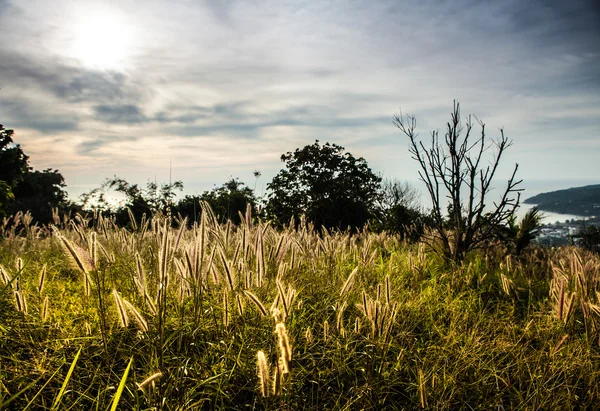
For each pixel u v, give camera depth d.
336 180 21.61
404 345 3.45
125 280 4.08
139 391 2.50
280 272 3.40
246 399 2.73
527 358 3.31
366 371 2.94
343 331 3.02
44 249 6.70
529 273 7.11
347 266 5.77
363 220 20.89
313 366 2.96
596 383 3.00
